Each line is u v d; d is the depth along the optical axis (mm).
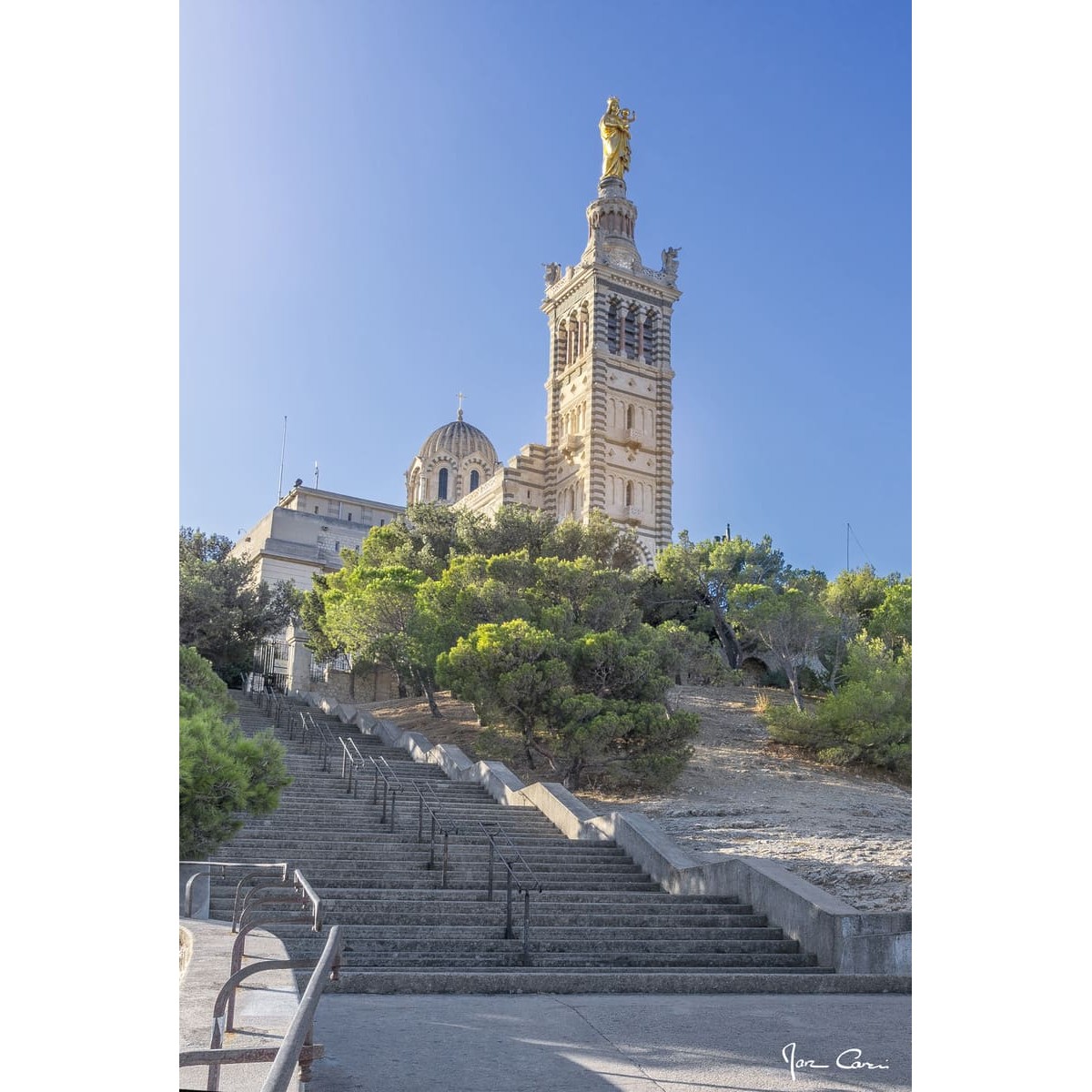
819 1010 10398
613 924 15609
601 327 79125
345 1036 8430
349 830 20500
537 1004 10359
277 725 34281
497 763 26391
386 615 37688
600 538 49719
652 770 27953
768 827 24234
